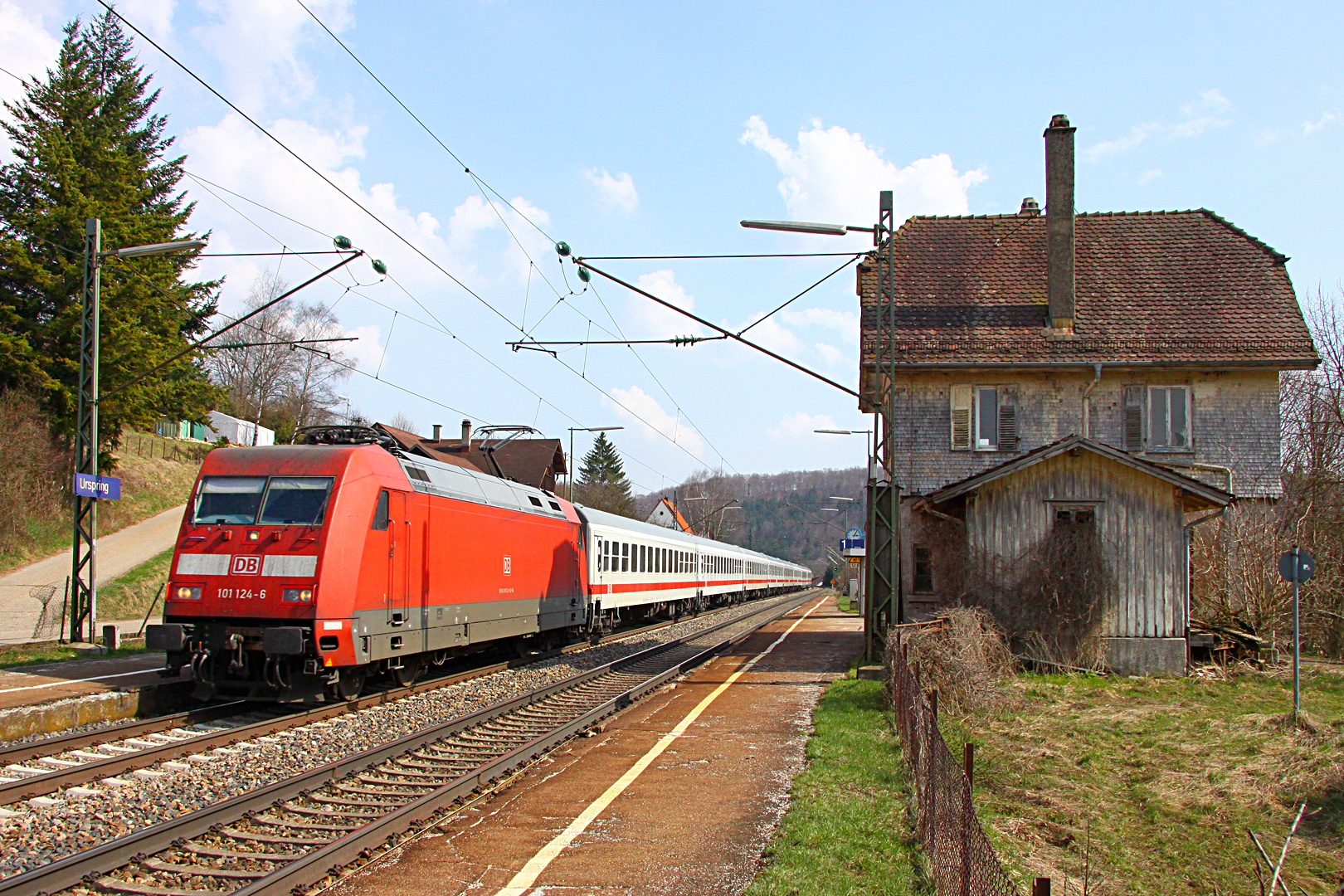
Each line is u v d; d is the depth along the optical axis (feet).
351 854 20.11
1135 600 51.90
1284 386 95.35
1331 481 82.69
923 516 68.54
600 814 24.27
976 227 78.69
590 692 46.68
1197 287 71.87
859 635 85.05
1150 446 67.87
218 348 57.77
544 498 65.82
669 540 106.32
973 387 69.51
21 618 75.00
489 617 52.60
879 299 55.11
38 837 21.08
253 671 37.65
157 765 28.27
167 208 124.26
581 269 51.44
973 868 15.05
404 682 44.98
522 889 18.74
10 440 96.63
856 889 18.63
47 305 105.09
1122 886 21.17
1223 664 54.75
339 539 37.68
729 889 18.85
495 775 27.94
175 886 18.39
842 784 27.20
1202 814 26.61
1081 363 66.64
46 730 32.32
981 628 48.34
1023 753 32.60
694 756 31.60
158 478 136.98
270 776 27.58
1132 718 38.83
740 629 94.07
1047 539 52.49
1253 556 62.28
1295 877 22.18
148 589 94.07
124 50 129.90
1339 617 63.41
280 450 40.14
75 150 108.37
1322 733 34.86
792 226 52.01
